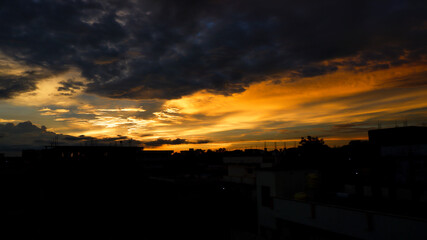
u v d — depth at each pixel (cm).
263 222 1934
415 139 3106
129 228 2522
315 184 1836
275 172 1859
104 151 4719
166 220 2742
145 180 4281
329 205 1418
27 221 2731
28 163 5878
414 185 1423
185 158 7062
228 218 2780
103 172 4459
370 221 1212
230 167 4131
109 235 2320
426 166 1391
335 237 1370
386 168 1578
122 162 4753
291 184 1905
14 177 4297
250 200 3212
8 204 3328
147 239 2209
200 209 3064
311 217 1510
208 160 7700
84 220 2773
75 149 4512
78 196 3716
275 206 1797
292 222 1641
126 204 3372
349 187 1811
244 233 2005
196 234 2322
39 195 3709
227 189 3516
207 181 3709
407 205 1338
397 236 1112
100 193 3791
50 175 4231
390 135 3338
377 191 1579
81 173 4322
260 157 3641
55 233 2367
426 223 1022
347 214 1320
